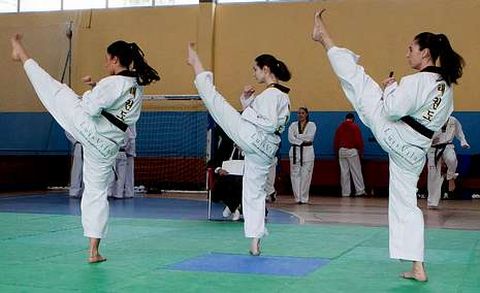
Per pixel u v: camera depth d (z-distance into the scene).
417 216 5.05
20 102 19.19
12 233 7.88
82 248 6.64
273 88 6.31
